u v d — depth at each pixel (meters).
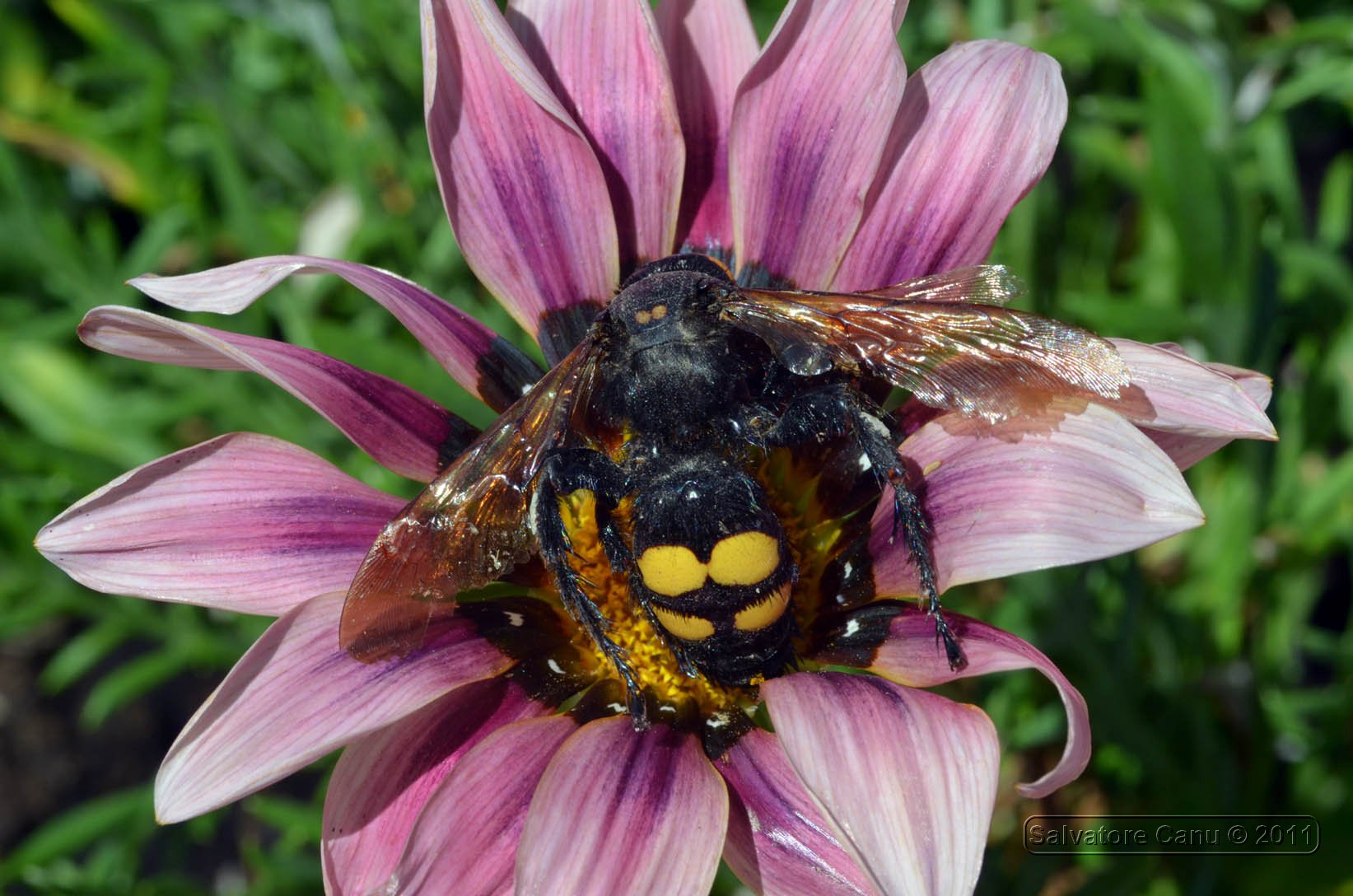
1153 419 0.17
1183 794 0.23
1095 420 0.17
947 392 0.18
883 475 0.18
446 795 0.17
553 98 0.19
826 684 0.17
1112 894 0.21
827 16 0.19
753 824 0.18
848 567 0.19
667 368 0.18
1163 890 0.23
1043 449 0.17
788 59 0.19
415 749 0.18
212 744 0.17
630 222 0.20
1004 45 0.19
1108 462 0.17
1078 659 0.23
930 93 0.19
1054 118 0.19
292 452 0.19
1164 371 0.17
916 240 0.19
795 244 0.19
